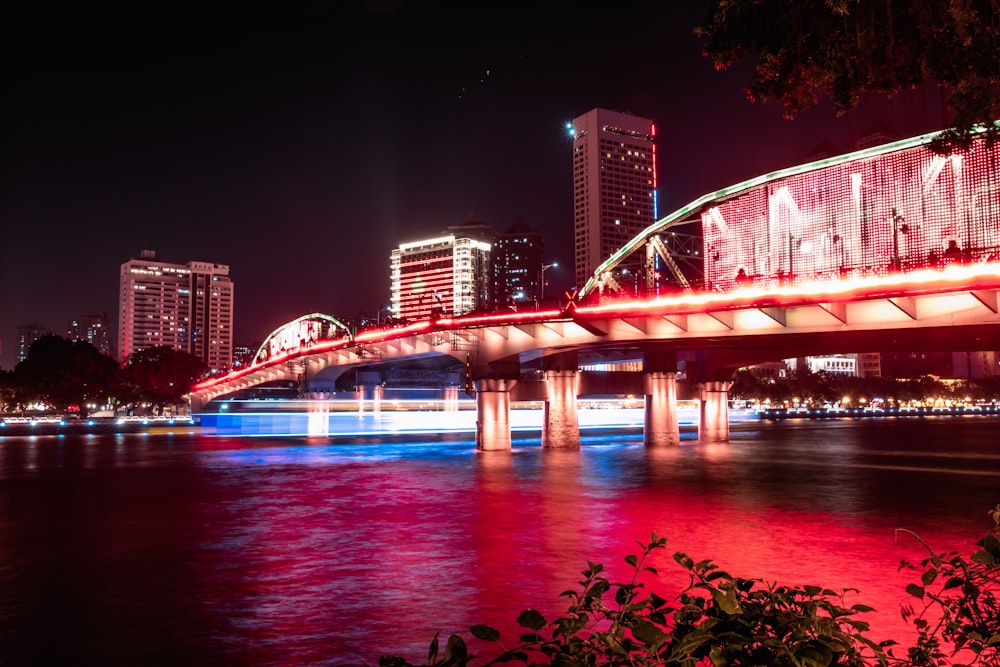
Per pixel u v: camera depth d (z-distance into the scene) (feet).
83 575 89.35
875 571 86.79
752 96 47.19
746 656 14.33
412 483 195.00
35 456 313.94
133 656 60.34
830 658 14.01
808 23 43.62
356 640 63.31
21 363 598.34
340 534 117.19
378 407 528.63
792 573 85.81
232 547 106.93
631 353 343.26
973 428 524.93
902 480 197.06
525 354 328.70
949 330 204.23
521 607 72.38
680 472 219.82
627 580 81.30
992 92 42.57
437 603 74.54
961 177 230.68
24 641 64.18
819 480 196.24
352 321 539.29
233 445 399.03
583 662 14.90
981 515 134.51
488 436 313.12
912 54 43.83
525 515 136.15
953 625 18.61
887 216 253.03
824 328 211.20
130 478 217.36
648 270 317.42
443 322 327.88
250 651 60.90
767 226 293.23
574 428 321.32
